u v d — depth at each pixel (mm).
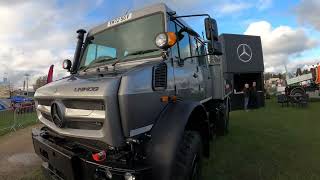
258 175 5328
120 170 2967
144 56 4109
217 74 7613
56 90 3621
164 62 3848
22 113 14594
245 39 18531
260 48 19062
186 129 3980
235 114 15336
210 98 6910
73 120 3381
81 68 4969
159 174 3174
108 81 3146
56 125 3639
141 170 2990
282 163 6031
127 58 4266
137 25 4406
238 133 9312
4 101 19688
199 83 5469
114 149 3127
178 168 3422
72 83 3541
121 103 3086
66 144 3689
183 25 4836
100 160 3098
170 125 3447
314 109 16781
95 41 4906
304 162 6078
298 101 19047
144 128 3318
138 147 3232
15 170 5883
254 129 10070
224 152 6914
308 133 9148
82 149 3465
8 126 11773
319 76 22781
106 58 4578
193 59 5273
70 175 3303
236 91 19578
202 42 5934
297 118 12844
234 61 18000
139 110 3250
